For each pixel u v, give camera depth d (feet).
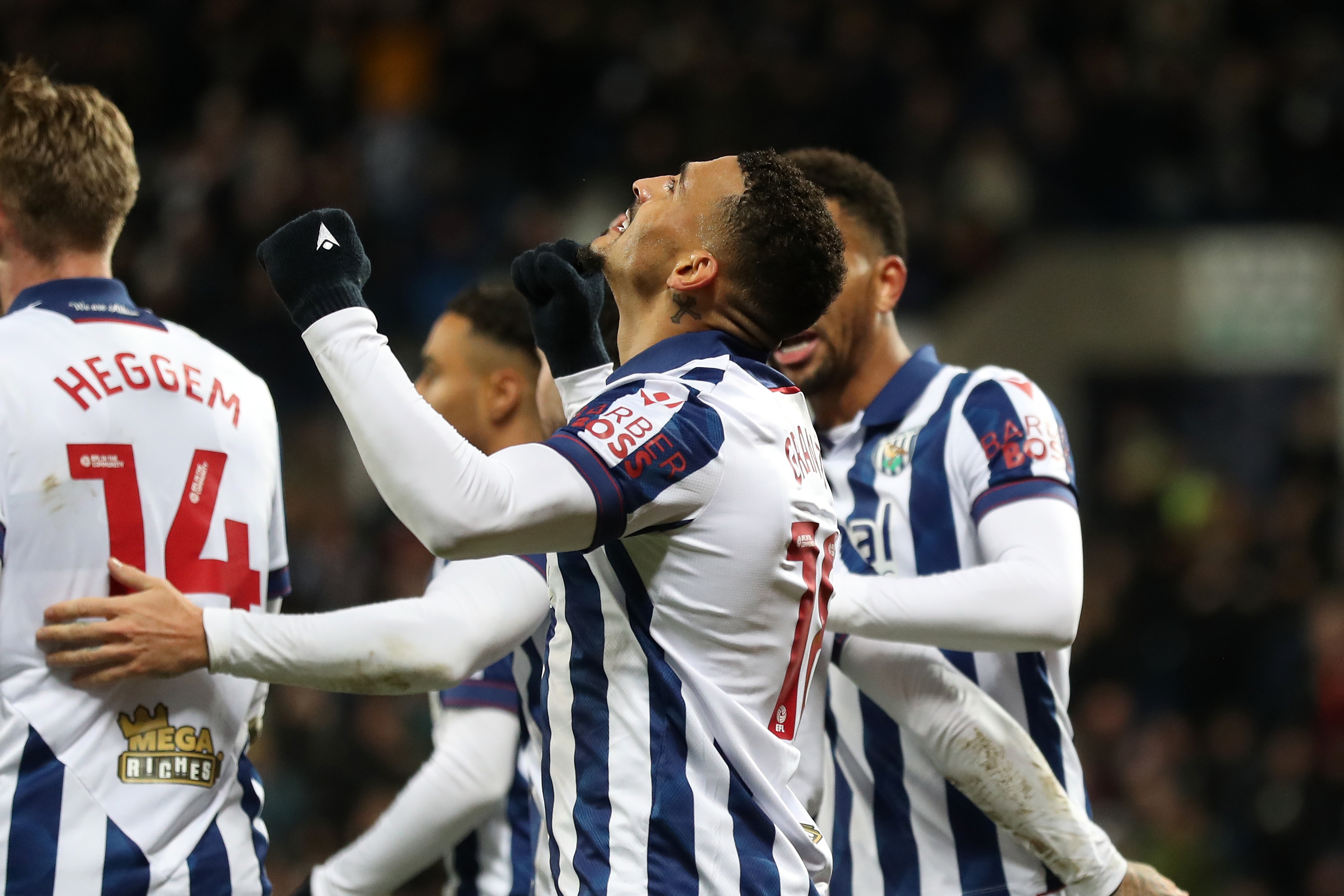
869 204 34.30
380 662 27.27
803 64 123.24
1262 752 84.43
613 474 23.50
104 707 26.73
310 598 87.86
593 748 24.84
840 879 33.01
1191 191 120.37
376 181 114.83
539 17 124.98
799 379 34.09
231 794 28.53
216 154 110.93
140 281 105.09
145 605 26.32
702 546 24.43
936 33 128.57
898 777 32.27
